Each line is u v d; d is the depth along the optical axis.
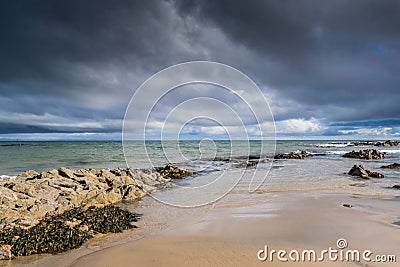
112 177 16.33
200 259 6.27
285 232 7.75
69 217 9.44
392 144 65.62
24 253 6.96
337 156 36.47
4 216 9.13
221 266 5.92
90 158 29.27
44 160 27.64
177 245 7.09
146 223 9.34
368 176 18.17
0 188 11.03
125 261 6.29
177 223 9.08
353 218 8.85
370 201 11.21
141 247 7.02
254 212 9.89
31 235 7.62
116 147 48.44
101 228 8.67
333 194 12.73
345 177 18.16
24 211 9.65
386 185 15.18
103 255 6.65
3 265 6.44
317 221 8.60
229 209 10.48
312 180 17.03
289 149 53.09
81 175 15.57
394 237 7.26
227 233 7.83
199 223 8.91
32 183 13.05
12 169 22.08
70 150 40.72
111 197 12.33
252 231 7.91
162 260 6.28
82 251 7.15
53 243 7.34
